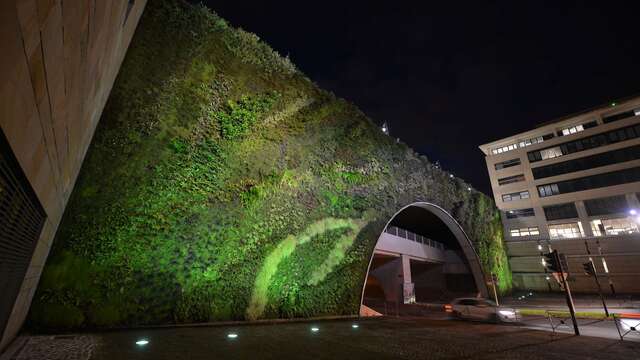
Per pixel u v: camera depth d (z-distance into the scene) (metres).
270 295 15.86
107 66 6.13
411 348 10.01
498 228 48.72
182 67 14.02
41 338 8.66
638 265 40.72
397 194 26.27
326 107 20.77
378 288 41.31
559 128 50.94
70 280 10.52
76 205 10.90
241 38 16.62
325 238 19.28
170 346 8.41
